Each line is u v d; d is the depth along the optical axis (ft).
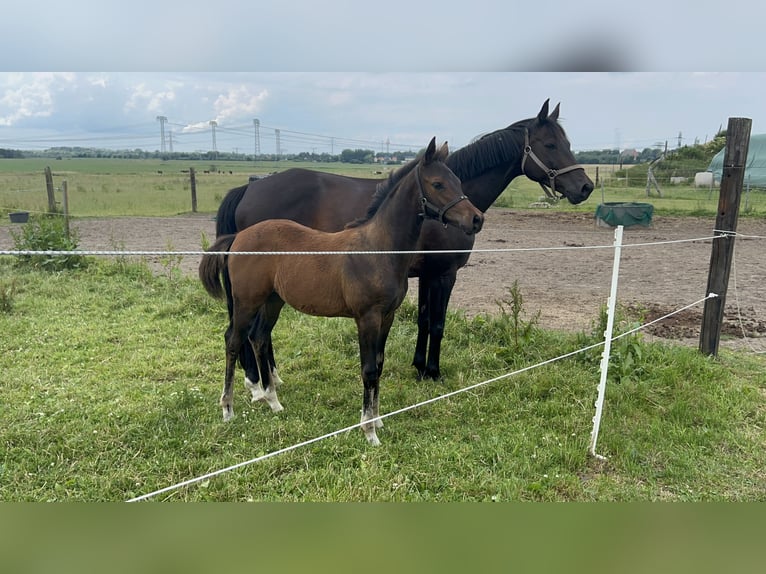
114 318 21.53
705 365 16.34
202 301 22.88
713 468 11.48
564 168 16.70
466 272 31.32
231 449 11.91
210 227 45.91
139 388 15.15
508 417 13.73
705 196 70.28
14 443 11.87
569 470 11.45
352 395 15.10
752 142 75.20
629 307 23.20
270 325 14.64
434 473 11.12
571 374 16.01
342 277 12.46
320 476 10.87
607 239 41.86
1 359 16.92
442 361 17.52
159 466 11.14
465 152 16.92
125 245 36.04
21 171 124.98
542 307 23.65
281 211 17.19
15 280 24.30
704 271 30.99
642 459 11.85
